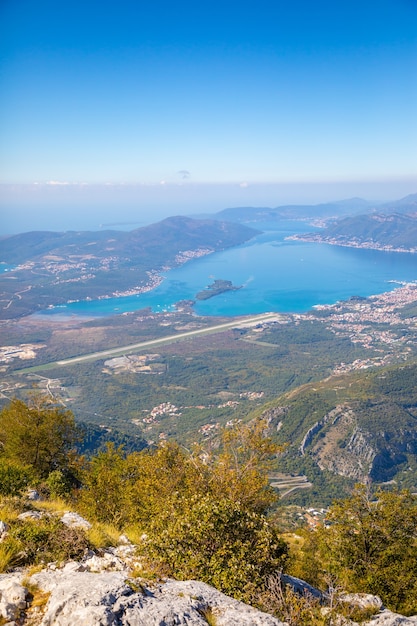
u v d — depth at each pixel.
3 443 42.25
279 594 13.73
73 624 8.95
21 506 17.48
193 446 28.09
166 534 15.37
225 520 15.84
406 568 23.39
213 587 13.12
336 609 14.34
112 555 14.27
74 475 42.09
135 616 9.45
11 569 11.95
